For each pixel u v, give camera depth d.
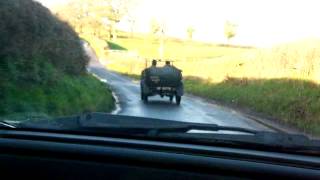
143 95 27.14
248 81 33.91
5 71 15.71
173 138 3.11
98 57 86.12
